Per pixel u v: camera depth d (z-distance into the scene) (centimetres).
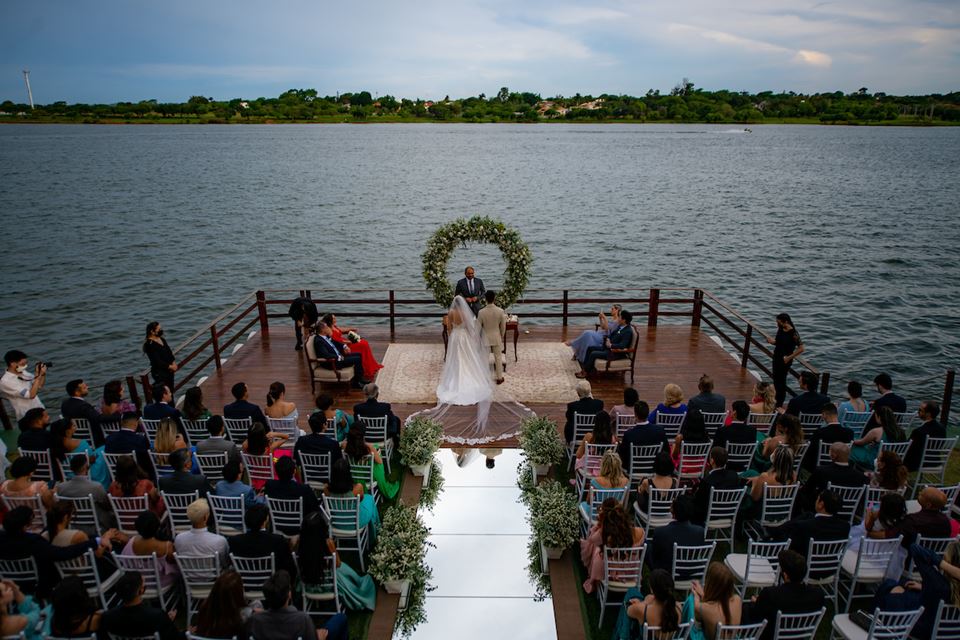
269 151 12125
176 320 2422
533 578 746
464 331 1211
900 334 2256
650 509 712
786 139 17125
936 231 4072
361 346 1300
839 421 960
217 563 626
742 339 2202
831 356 2069
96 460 831
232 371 1359
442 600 709
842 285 2848
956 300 2631
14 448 1104
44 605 616
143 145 14212
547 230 4125
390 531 739
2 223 4334
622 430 928
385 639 651
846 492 726
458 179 7162
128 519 717
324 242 3769
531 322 2358
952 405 1747
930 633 557
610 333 1301
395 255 3453
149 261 3303
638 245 3672
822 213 4778
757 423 923
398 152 11844
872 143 15025
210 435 858
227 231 4097
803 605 531
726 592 512
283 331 1620
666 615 504
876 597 590
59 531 629
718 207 5091
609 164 9212
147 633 507
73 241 3766
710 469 807
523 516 862
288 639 503
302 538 621
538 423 984
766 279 2948
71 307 2552
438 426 1006
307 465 800
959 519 804
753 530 749
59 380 1920
